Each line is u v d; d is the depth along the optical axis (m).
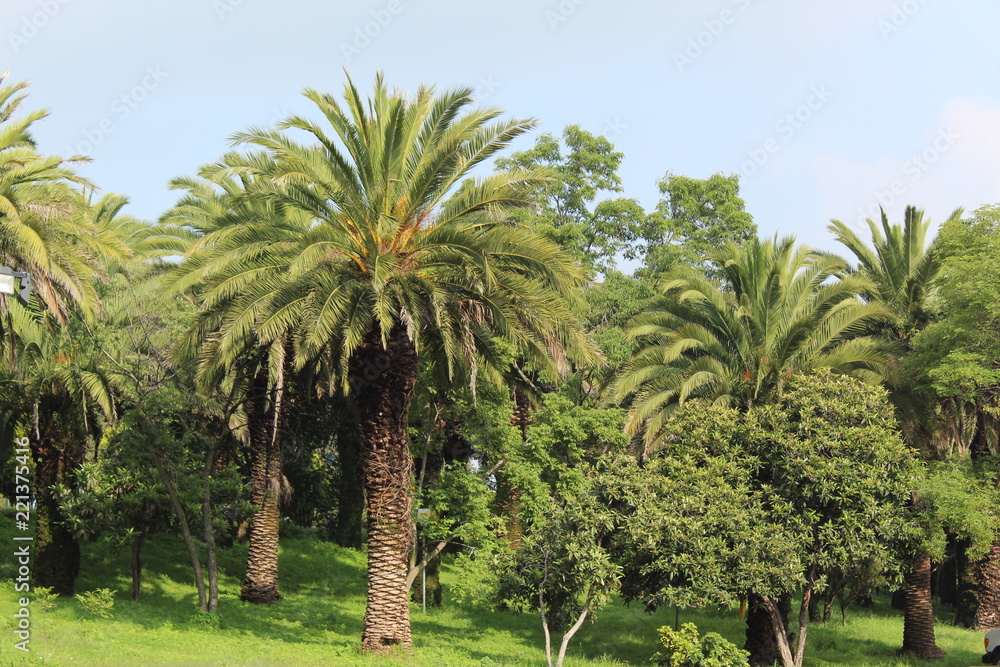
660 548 20.89
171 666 17.17
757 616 24.64
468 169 20.53
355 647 21.22
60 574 24.88
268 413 28.06
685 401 27.81
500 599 21.17
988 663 24.41
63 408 25.11
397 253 20.45
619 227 43.00
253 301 19.80
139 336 25.56
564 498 21.16
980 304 25.12
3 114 20.61
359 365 21.61
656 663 21.84
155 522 25.78
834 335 27.75
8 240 20.14
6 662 16.17
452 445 32.84
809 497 21.98
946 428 29.31
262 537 27.83
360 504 41.50
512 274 20.30
